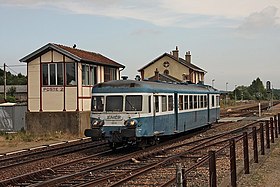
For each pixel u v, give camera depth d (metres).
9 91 77.38
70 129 29.80
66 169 15.02
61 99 30.69
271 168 14.11
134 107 19.36
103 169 14.36
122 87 19.69
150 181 12.29
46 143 25.72
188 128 25.62
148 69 71.81
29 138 27.50
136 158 16.70
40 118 30.44
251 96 162.62
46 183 11.38
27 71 31.41
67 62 30.50
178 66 70.31
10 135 28.75
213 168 8.98
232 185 10.73
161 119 21.20
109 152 19.91
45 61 31.00
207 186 11.57
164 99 21.69
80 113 29.72
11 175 14.52
